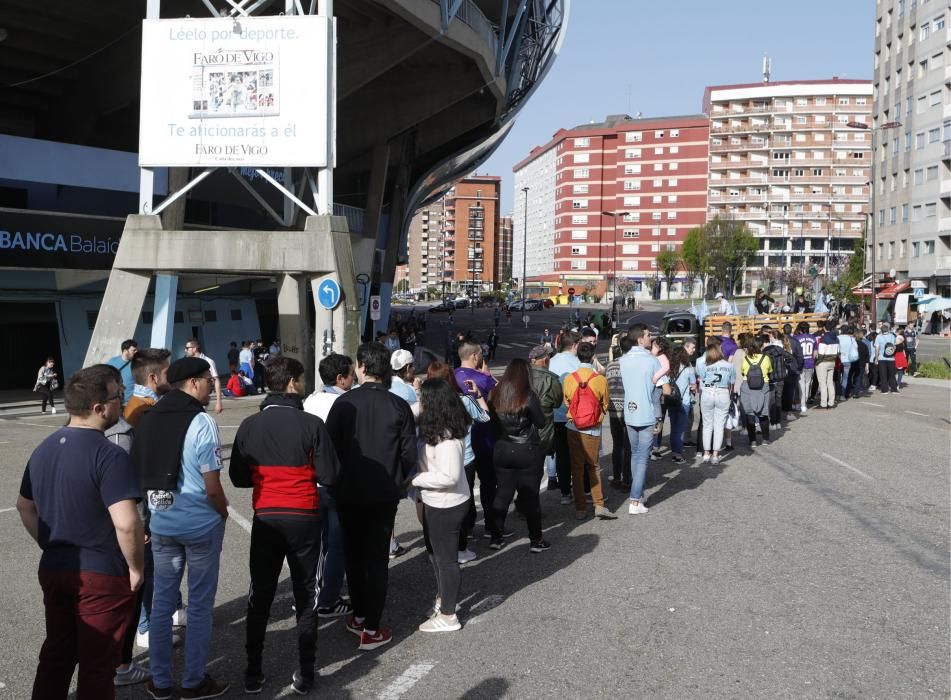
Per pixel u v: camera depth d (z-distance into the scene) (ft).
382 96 119.03
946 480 34.01
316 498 15.26
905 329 97.86
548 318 273.54
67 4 81.05
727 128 397.80
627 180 427.33
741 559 22.81
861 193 379.96
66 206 85.25
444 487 17.58
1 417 64.18
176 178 75.31
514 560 23.31
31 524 12.12
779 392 50.08
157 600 14.75
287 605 19.93
